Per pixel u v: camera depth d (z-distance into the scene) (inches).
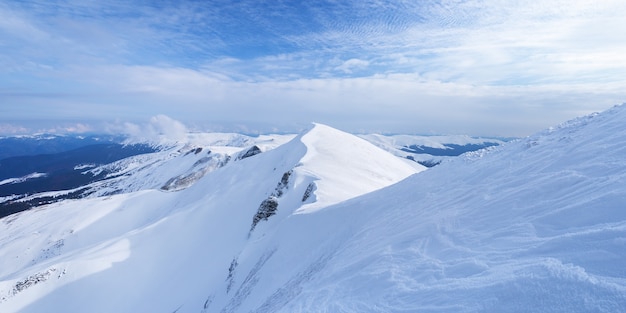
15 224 4510.3
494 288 261.4
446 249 410.9
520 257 297.9
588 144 521.3
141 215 4279.0
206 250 2048.5
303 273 784.9
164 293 1744.6
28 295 1759.4
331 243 880.3
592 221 301.4
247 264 1278.3
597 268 229.8
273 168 3085.6
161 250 2161.7
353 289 425.4
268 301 764.6
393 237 560.7
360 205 954.7
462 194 612.1
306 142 2876.5
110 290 1840.6
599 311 194.4
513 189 502.0
